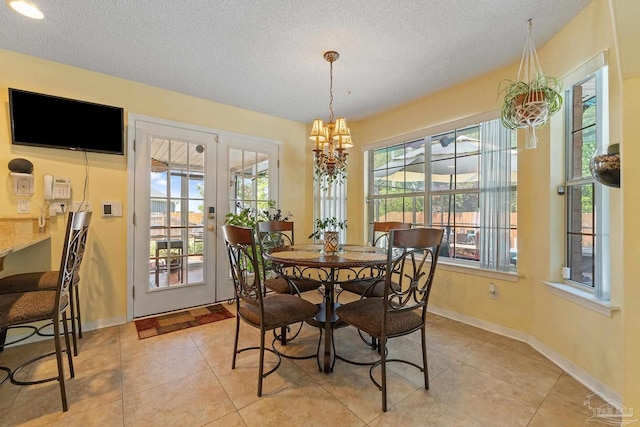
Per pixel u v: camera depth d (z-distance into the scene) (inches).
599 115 71.2
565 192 84.7
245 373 75.4
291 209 158.7
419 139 129.4
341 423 57.6
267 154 149.4
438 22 76.4
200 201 128.9
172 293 121.6
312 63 97.6
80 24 77.0
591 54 70.5
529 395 66.9
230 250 75.9
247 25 77.7
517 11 72.5
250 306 75.7
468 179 114.9
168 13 72.9
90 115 101.7
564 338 78.5
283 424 57.2
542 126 80.1
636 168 46.3
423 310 69.9
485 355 85.5
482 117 104.1
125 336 97.6
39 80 94.3
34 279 81.6
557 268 85.0
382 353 62.7
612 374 64.6
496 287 101.7
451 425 57.3
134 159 112.3
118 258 109.0
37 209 93.7
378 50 89.5
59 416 59.2
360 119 154.0
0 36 82.4
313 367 78.5
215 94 123.7
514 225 99.7
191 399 64.8
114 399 64.6
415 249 65.8
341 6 70.4
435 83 112.0
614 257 65.0
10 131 89.9
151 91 115.6
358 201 156.1
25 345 90.7
